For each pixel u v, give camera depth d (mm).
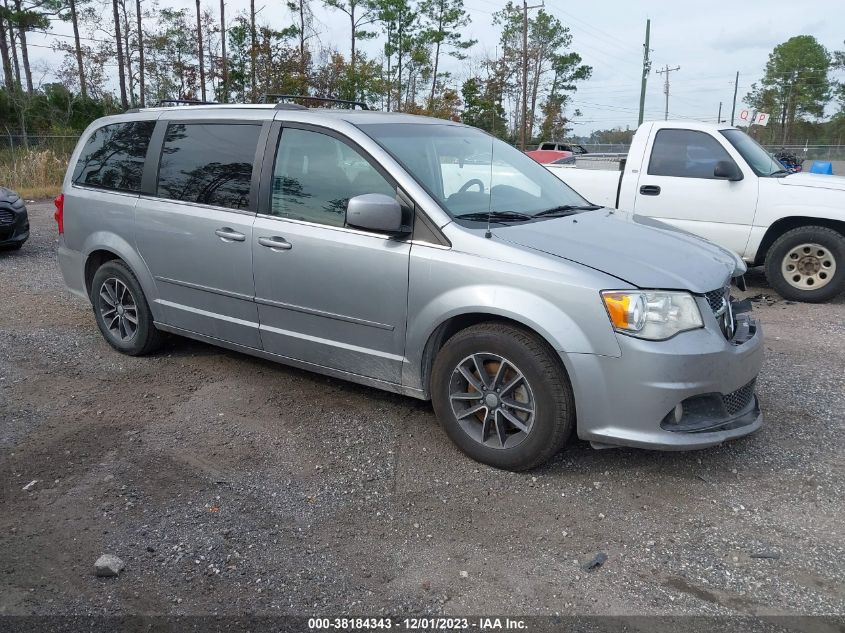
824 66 79750
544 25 56406
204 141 4906
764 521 3365
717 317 3711
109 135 5602
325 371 4465
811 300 7605
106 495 3551
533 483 3691
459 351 3795
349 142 4211
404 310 3955
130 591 2859
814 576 2965
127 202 5258
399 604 2797
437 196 3969
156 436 4207
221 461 3916
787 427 4355
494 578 2955
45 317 6691
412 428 4324
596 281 3451
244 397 4785
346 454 4004
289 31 38812
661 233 4289
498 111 46312
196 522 3330
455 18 46062
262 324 4648
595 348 3436
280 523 3336
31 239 11344
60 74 45000
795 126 82062
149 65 46375
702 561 3068
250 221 4543
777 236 7789
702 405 3584
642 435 3461
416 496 3580
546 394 3564
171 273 5055
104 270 5531
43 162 20609
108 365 5406
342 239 4133
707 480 3729
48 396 4793
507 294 3596
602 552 3127
